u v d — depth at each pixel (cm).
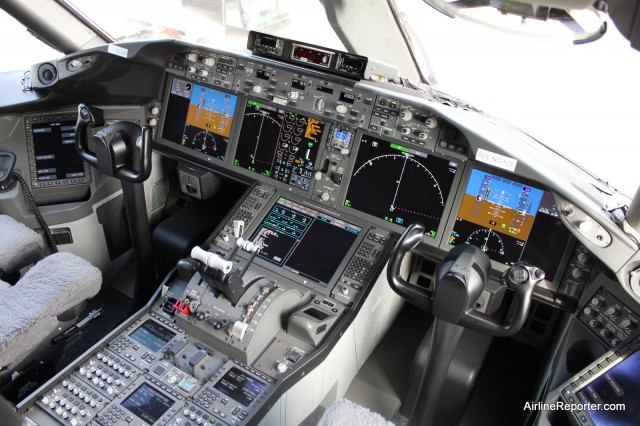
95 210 356
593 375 230
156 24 371
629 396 214
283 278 295
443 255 292
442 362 240
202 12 418
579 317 252
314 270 295
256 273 272
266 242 311
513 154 249
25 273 268
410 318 380
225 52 326
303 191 325
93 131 349
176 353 257
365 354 333
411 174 297
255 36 311
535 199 269
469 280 211
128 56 322
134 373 252
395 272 233
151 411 236
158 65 349
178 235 347
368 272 290
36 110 338
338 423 165
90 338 346
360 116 300
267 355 258
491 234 282
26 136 337
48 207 341
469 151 276
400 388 329
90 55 319
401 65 365
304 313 267
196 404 238
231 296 253
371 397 323
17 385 269
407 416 307
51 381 244
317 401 283
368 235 303
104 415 234
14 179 329
